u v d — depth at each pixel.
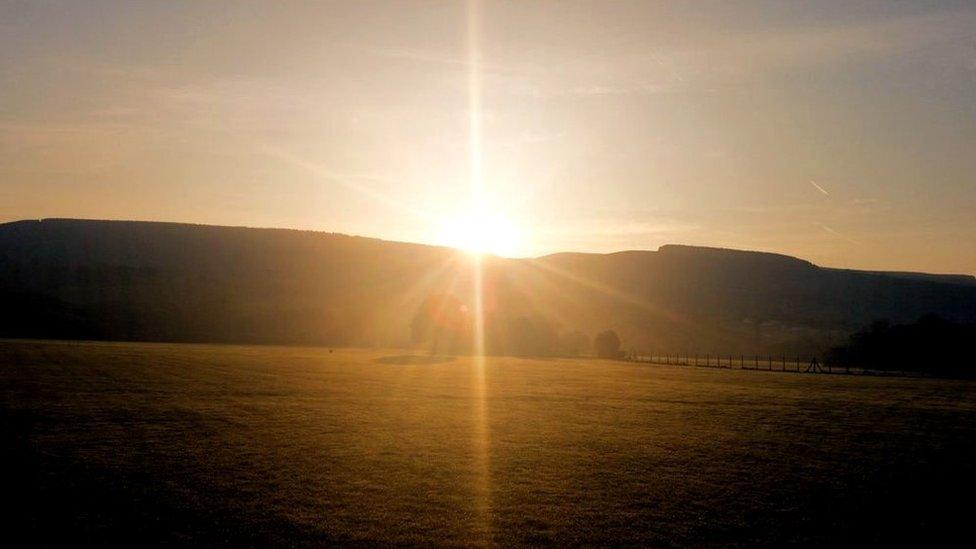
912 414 41.50
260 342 135.12
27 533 16.73
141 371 59.34
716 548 17.06
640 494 21.75
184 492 20.64
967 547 17.48
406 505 19.98
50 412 34.81
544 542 17.17
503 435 31.91
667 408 43.34
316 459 25.66
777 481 23.75
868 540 17.86
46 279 171.50
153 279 182.75
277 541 16.70
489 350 121.94
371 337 144.38
